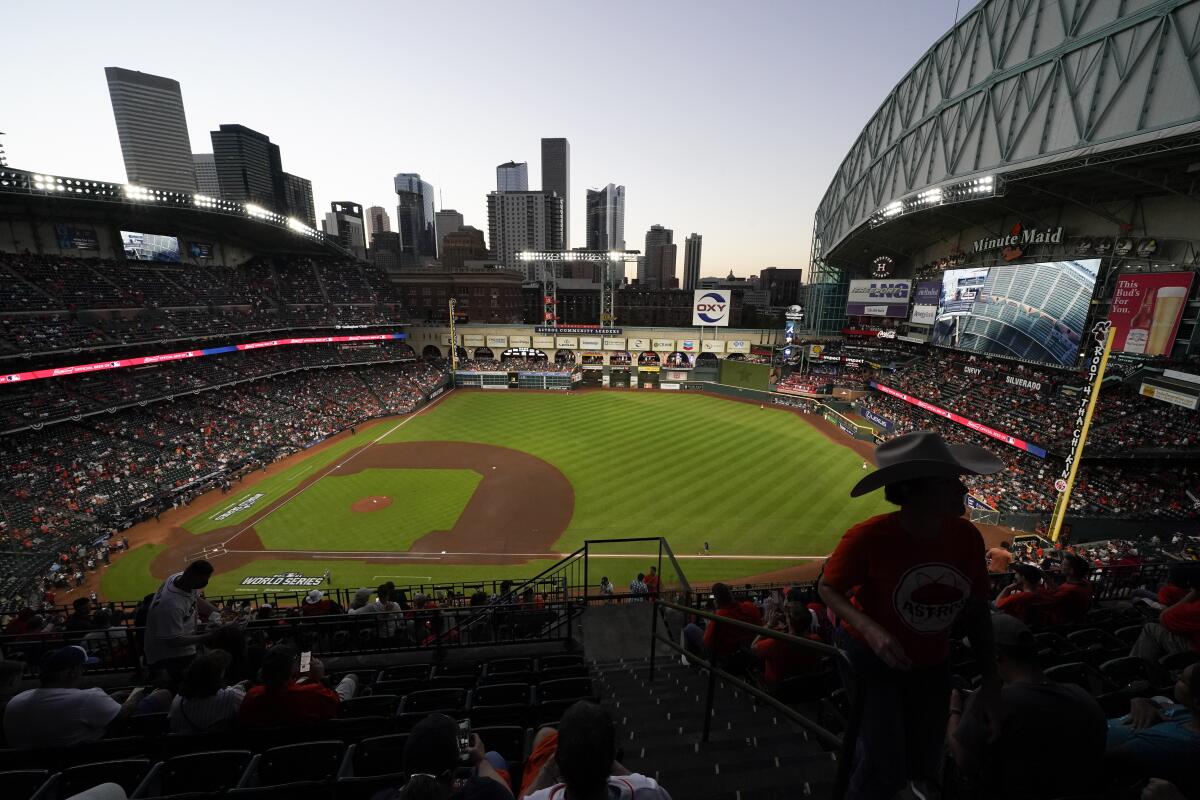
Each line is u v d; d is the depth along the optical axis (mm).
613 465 47594
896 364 65688
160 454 44094
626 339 85000
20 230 49875
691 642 9836
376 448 53406
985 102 41031
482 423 62312
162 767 4824
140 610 9875
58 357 43188
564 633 12688
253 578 30016
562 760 2395
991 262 50312
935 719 2635
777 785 4965
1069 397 41719
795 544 33531
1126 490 34375
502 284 101438
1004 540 31375
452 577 30109
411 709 6789
